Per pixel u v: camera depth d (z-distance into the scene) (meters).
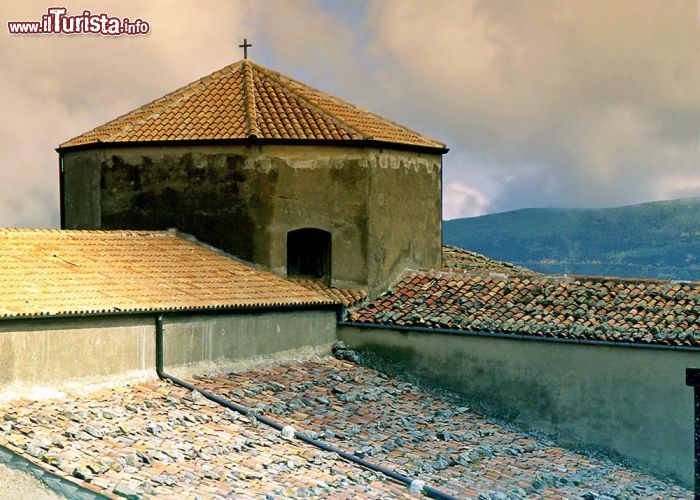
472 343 26.05
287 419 22.08
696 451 16.19
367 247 27.66
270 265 27.17
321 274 28.08
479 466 22.03
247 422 21.22
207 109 28.62
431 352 26.48
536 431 25.30
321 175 27.50
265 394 23.20
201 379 23.12
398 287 28.44
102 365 21.09
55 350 20.12
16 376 19.42
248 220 27.16
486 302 27.00
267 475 18.64
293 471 19.20
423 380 26.55
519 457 23.28
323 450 20.72
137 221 27.86
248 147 27.08
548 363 25.19
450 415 25.11
